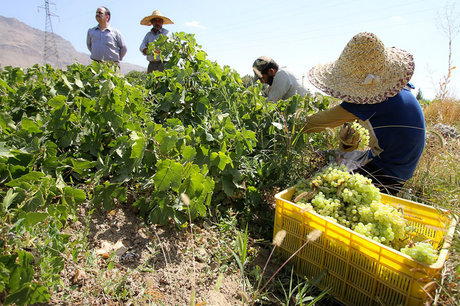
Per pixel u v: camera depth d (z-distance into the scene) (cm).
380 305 183
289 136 307
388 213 206
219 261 215
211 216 266
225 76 396
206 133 268
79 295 169
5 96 315
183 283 197
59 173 228
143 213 242
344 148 313
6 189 208
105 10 645
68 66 357
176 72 368
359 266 190
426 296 168
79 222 219
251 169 296
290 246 227
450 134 521
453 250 187
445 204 271
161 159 249
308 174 324
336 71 286
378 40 256
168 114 358
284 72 472
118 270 190
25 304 150
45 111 323
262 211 293
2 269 142
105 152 289
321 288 211
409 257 166
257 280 212
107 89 266
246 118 351
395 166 281
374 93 263
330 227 199
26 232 170
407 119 266
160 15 673
